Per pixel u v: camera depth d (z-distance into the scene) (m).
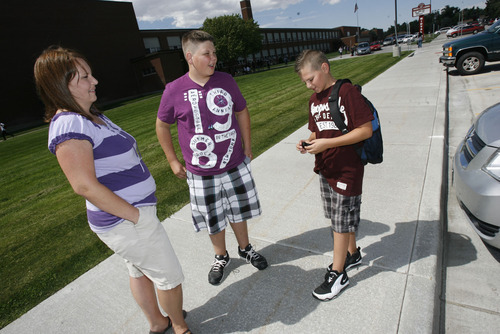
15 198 5.49
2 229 4.12
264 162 4.70
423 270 2.11
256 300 2.12
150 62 32.94
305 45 72.62
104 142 1.38
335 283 1.98
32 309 2.34
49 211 4.48
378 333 1.73
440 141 4.40
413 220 2.68
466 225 2.73
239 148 2.15
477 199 2.14
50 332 2.10
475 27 38.56
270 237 2.79
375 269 2.20
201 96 1.91
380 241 2.49
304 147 1.92
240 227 2.34
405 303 1.89
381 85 9.57
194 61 1.82
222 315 2.04
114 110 20.59
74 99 1.36
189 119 1.95
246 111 2.23
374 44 39.28
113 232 1.45
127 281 2.52
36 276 2.83
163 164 5.72
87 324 2.12
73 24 29.09
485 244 2.45
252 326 1.92
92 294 2.41
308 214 3.07
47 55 1.29
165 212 3.64
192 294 2.26
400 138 4.75
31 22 26.22
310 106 1.96
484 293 2.03
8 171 7.97
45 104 1.37
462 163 2.54
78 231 3.63
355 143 1.75
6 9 24.77
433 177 3.38
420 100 6.85
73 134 1.25
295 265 2.38
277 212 3.20
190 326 1.99
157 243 1.54
